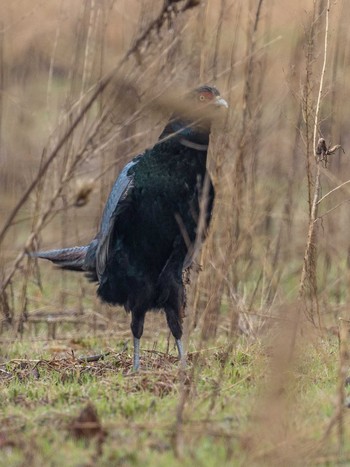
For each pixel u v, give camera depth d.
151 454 7.71
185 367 10.59
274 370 8.16
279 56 15.28
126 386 10.09
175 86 11.12
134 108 9.92
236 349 11.59
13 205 15.45
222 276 11.38
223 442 7.91
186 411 8.75
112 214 11.38
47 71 17.41
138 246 11.48
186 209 11.33
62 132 12.67
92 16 12.22
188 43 12.92
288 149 16.98
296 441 7.80
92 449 7.86
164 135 11.22
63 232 15.28
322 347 11.05
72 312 15.28
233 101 13.58
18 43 17.12
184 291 11.73
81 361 11.96
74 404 9.45
